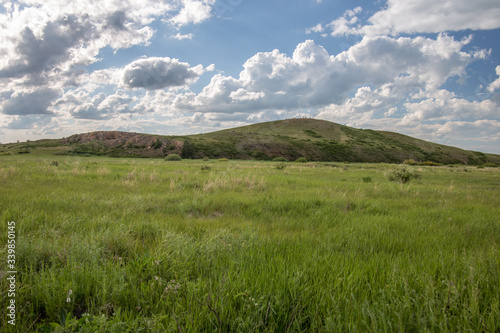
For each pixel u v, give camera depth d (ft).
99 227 14.60
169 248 10.79
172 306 7.11
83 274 8.26
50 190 26.58
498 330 6.13
